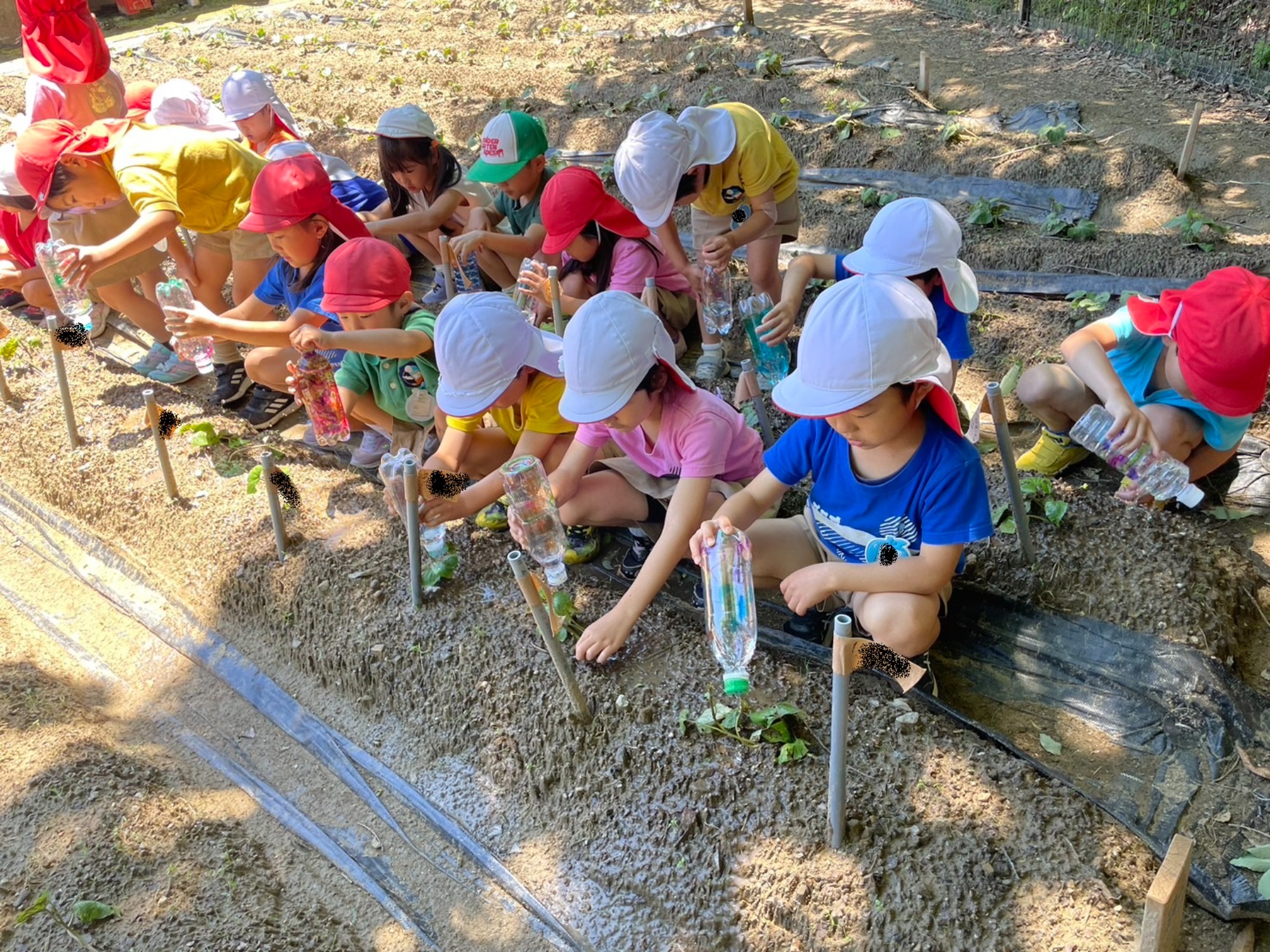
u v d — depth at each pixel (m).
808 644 3.17
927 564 2.84
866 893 2.47
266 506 4.14
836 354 2.53
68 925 2.63
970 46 8.93
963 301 3.70
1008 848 2.52
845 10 10.30
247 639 3.78
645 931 2.64
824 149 6.98
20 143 4.73
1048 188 6.25
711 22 10.20
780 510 3.87
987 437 4.20
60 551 4.37
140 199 4.51
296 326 4.25
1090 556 3.40
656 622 3.33
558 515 3.16
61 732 3.29
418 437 4.32
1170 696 3.01
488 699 3.19
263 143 5.89
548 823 2.96
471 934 2.75
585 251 4.71
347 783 3.22
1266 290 3.36
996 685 3.21
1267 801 2.69
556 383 3.47
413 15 12.05
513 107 8.52
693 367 5.06
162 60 10.99
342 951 2.65
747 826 2.67
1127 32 8.27
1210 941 2.45
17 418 4.97
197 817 3.05
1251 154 6.43
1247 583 3.40
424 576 3.55
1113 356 3.70
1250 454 3.99
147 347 5.70
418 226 5.52
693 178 4.39
